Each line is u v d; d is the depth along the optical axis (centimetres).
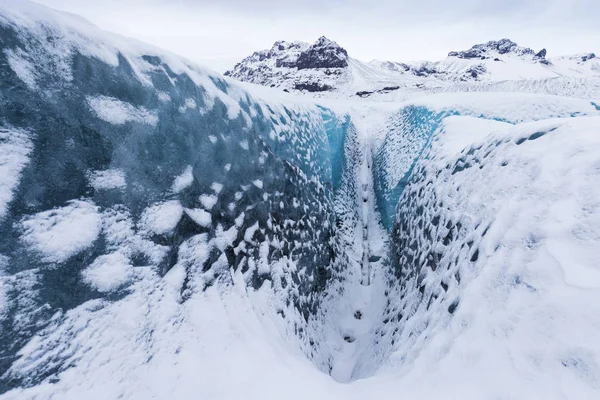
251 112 492
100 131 245
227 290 334
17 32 203
